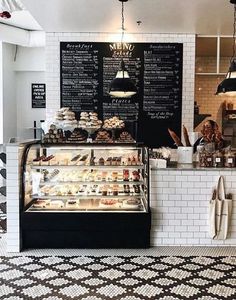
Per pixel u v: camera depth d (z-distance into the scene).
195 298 3.21
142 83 6.77
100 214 4.36
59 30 6.51
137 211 4.47
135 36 6.70
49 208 4.54
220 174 4.54
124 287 3.42
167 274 3.71
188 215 4.57
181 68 6.75
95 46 6.70
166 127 6.83
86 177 4.63
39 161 4.61
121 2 4.80
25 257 4.17
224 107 8.43
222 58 8.54
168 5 4.93
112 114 6.80
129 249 4.46
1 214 5.91
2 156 7.86
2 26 7.74
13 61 9.65
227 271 3.79
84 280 3.56
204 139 5.02
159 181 4.54
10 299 3.18
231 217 4.56
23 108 10.05
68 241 4.46
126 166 4.57
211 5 4.93
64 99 6.78
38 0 4.72
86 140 5.02
